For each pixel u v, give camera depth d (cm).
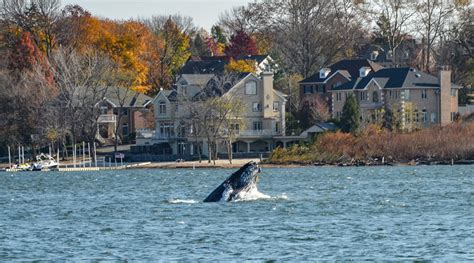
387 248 18850
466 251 18450
